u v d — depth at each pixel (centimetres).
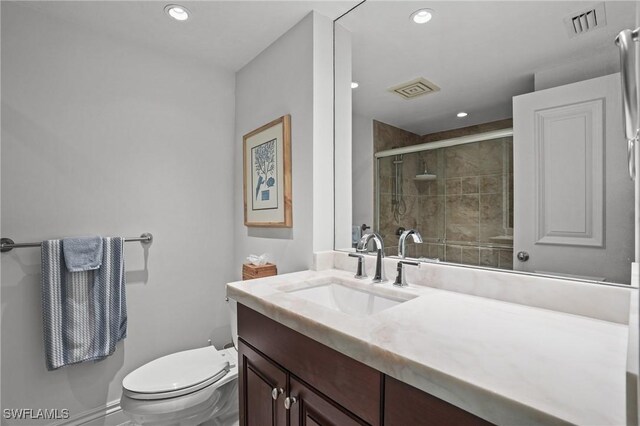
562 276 90
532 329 74
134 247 182
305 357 87
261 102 193
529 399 45
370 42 145
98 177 171
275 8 152
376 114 144
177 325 197
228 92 221
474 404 49
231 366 165
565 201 90
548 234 93
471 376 51
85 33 167
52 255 150
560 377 51
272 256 182
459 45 117
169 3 149
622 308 78
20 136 150
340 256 155
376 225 145
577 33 89
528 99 99
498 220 105
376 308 120
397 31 136
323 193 157
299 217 161
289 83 169
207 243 211
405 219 133
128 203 180
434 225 123
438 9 123
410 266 125
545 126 95
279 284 124
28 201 152
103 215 172
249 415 115
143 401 133
